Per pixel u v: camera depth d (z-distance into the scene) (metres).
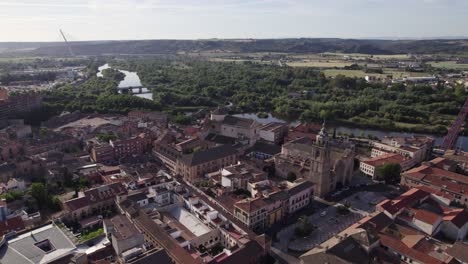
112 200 184.62
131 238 140.75
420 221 165.25
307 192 197.75
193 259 133.25
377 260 134.75
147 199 184.62
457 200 198.38
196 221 168.50
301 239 164.50
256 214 170.25
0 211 162.88
